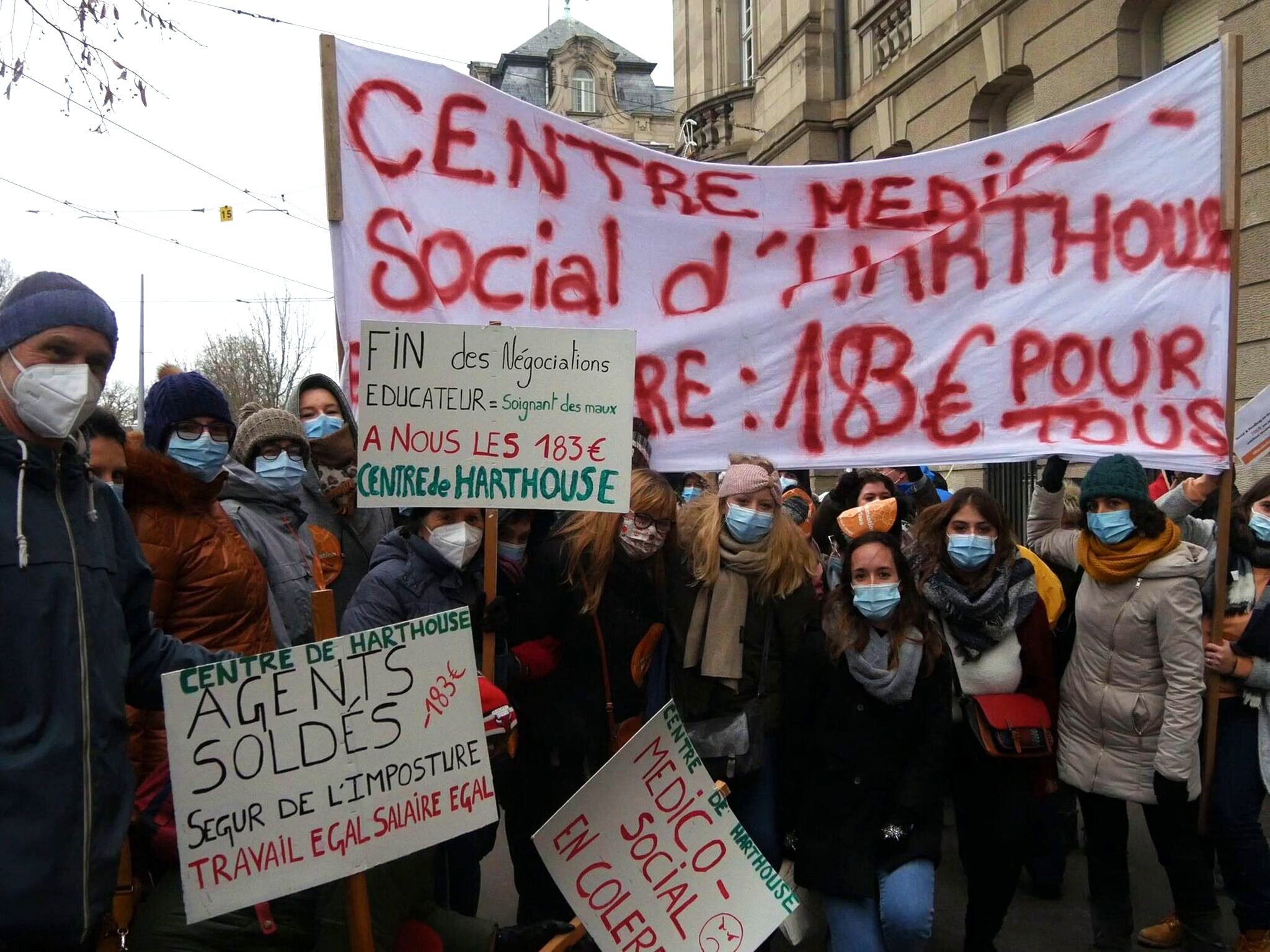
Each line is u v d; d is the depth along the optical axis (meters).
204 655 2.43
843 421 4.07
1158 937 3.85
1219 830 3.64
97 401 2.10
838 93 14.78
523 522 3.72
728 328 4.02
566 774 3.45
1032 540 4.34
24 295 2.08
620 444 2.98
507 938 2.80
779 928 3.83
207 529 2.86
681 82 20.47
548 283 3.85
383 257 3.64
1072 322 4.01
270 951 2.48
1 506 1.96
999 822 3.44
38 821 1.91
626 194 3.93
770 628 3.39
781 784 3.47
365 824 2.31
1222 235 3.88
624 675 3.44
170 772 2.30
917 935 3.01
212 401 2.92
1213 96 3.87
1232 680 3.69
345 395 3.62
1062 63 9.99
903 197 4.09
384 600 3.12
